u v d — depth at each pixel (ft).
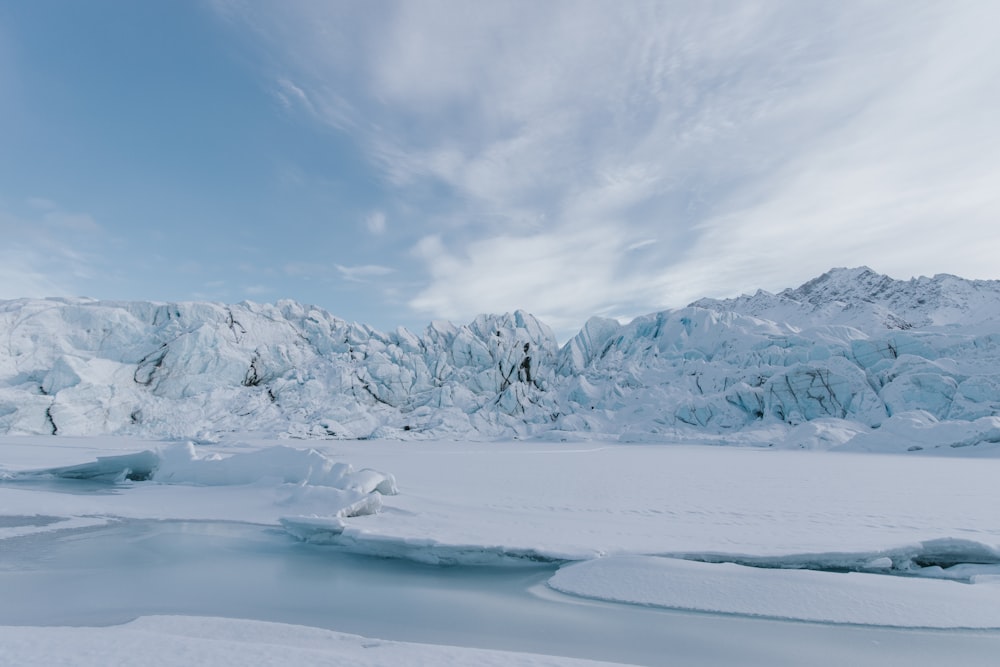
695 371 230.48
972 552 38.34
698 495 66.85
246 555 43.83
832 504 59.00
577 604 32.35
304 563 41.65
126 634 21.86
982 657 25.00
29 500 62.85
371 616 30.22
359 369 252.21
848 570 37.81
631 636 27.37
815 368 186.50
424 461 121.80
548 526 48.39
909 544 39.06
